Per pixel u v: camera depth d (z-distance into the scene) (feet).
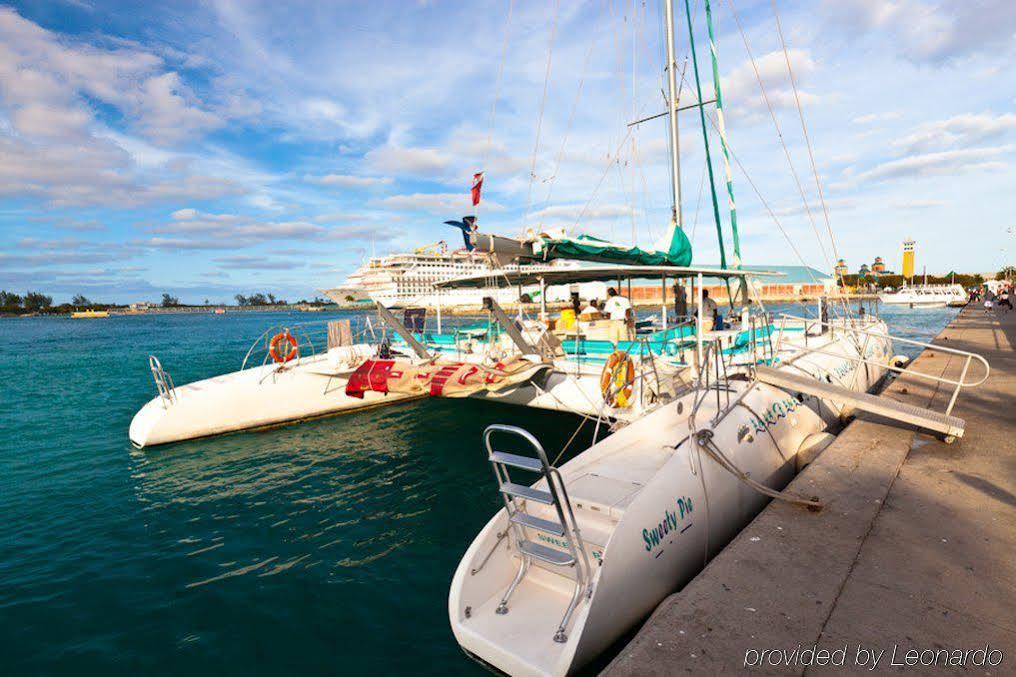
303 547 18.02
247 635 13.11
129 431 34.32
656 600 11.78
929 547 10.32
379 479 24.91
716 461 14.70
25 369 71.87
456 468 26.27
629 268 27.17
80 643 12.87
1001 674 6.88
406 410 39.78
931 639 7.66
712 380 21.18
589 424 33.58
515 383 27.27
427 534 18.89
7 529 19.69
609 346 29.55
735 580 9.45
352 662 12.01
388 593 14.99
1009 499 12.30
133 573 16.31
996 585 8.97
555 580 12.14
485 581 11.87
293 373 36.47
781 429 19.08
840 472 14.32
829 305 49.52
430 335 37.60
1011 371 29.22
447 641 12.75
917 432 17.63
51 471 26.73
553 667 9.77
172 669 11.90
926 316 133.18
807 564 9.89
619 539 11.02
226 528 19.69
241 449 30.55
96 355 92.48
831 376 29.14
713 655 7.50
